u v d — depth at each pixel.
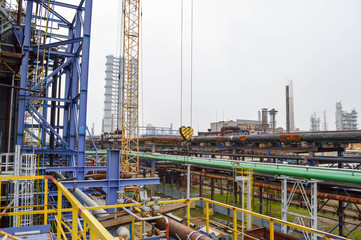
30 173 16.55
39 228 6.30
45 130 25.81
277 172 24.52
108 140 79.75
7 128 20.27
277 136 30.48
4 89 20.53
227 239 6.73
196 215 34.59
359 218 22.06
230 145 38.62
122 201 9.71
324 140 25.77
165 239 6.30
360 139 22.58
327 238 4.87
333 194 23.12
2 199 17.19
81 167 19.67
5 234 4.57
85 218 2.55
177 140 49.41
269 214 34.53
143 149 65.12
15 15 24.05
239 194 36.31
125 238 5.86
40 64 28.30
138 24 45.25
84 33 19.86
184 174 48.31
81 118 19.67
